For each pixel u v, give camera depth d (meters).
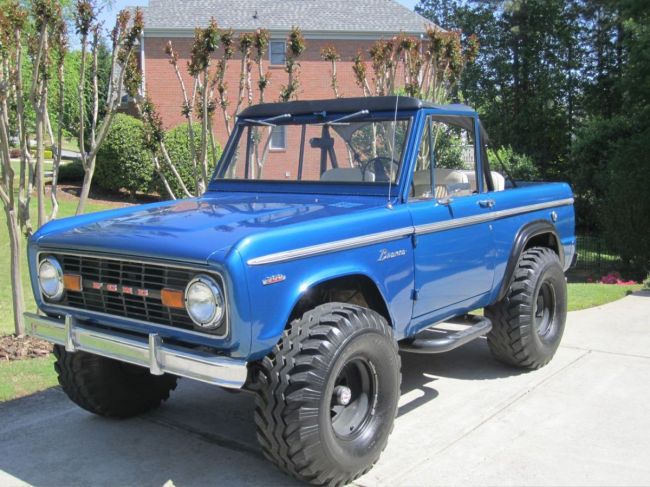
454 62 7.87
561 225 5.71
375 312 3.56
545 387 4.96
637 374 5.23
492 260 4.74
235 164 4.86
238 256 2.95
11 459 3.81
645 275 16.12
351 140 4.32
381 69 7.84
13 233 6.02
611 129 20.05
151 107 6.92
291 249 3.15
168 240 3.21
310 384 3.11
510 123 28.16
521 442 3.99
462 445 3.96
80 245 3.47
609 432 4.13
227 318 2.97
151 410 4.56
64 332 3.60
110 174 18.58
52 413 4.47
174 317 3.18
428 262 4.07
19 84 5.89
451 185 4.48
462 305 4.55
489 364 5.54
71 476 3.61
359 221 3.56
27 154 6.09
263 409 3.18
